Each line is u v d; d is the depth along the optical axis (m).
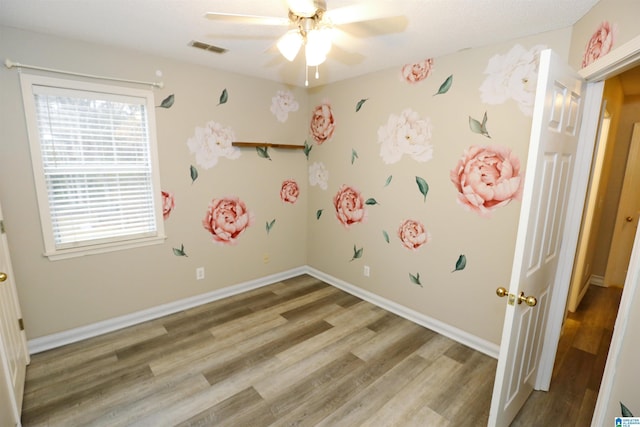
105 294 2.58
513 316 1.44
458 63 2.36
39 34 2.10
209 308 3.06
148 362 2.23
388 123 2.87
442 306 2.66
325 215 3.65
